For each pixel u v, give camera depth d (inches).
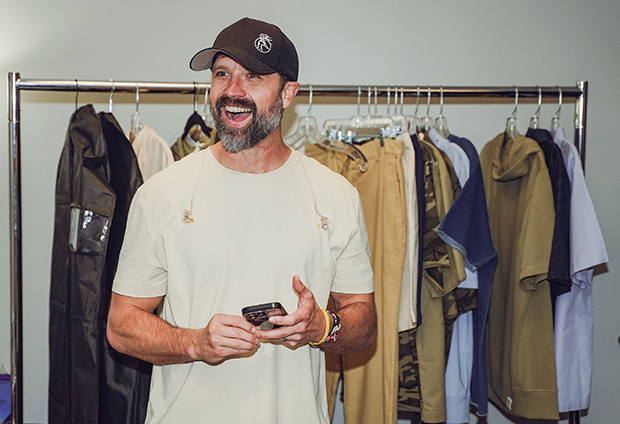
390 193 83.8
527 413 87.2
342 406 107.7
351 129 91.7
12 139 83.0
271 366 57.3
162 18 101.3
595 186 109.8
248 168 59.1
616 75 108.9
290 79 58.9
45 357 102.6
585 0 107.7
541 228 84.6
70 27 99.9
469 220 83.3
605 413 111.3
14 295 84.7
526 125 107.7
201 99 102.4
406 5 105.3
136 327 56.2
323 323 55.6
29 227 101.1
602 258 85.7
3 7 98.7
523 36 107.2
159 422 57.8
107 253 80.7
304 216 59.5
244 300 57.0
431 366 87.7
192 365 57.4
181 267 57.5
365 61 105.1
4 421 90.5
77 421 79.9
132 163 79.7
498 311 93.6
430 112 107.0
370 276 64.3
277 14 103.4
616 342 110.8
